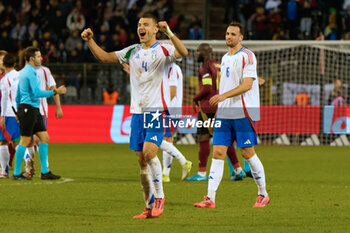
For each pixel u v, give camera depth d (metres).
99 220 19.67
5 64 31.70
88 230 18.05
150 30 19.31
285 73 57.78
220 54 55.28
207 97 29.98
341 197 24.95
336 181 30.75
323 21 71.38
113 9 77.94
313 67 58.09
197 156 44.56
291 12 71.19
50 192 26.09
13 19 78.31
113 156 44.41
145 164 19.98
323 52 56.16
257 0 71.75
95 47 19.78
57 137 58.12
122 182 29.73
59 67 61.31
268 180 31.16
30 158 30.61
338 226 18.73
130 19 73.81
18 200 23.86
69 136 58.12
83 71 61.31
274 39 70.19
